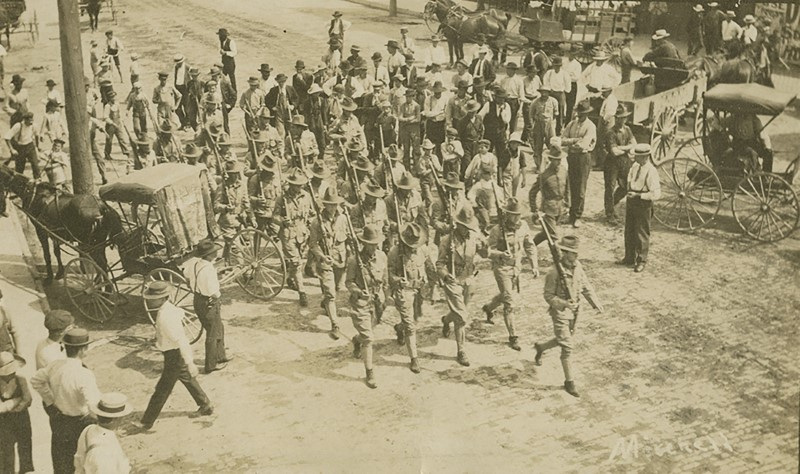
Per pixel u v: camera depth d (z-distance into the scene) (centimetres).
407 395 1046
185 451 971
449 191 1191
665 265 1209
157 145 1461
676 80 1357
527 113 1608
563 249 1011
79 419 820
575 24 1625
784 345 1077
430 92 1565
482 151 1317
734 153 1211
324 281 1146
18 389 850
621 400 1031
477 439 974
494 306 1152
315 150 1491
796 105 1198
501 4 2377
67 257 1362
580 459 954
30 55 1995
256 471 937
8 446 855
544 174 1289
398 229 1116
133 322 1189
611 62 1521
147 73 2077
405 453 956
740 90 1193
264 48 2272
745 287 1105
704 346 1077
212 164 1452
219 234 1205
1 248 1367
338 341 1165
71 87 1277
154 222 1159
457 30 2122
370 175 1326
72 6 1248
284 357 1129
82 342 820
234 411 1032
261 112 1518
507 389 1058
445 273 1081
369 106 1631
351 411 1031
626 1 1464
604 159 1331
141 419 998
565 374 1045
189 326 1178
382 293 1268
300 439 973
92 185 1326
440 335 1180
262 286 1268
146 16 2569
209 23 2527
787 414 985
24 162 1462
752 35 1253
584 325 1146
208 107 1469
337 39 1772
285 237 1208
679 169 1281
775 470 944
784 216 1170
